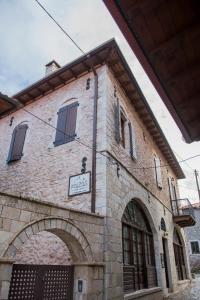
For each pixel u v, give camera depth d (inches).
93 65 352.5
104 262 218.1
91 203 254.7
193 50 110.7
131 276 291.6
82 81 358.6
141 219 379.9
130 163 354.3
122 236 291.7
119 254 249.9
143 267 338.0
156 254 388.2
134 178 352.5
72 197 275.1
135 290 292.7
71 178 288.4
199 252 990.4
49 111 377.7
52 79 378.6
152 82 129.8
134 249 320.2
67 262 241.1
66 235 194.1
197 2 92.6
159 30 102.8
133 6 94.8
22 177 348.8
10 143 405.7
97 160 277.7
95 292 196.9
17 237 150.3
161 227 449.7
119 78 370.9
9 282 138.2
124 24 101.1
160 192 506.6
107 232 235.1
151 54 112.7
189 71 121.6
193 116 155.2
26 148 373.1
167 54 112.7
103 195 253.4
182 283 526.3
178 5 94.0
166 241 479.8
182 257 637.9
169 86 130.6
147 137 483.8
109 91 329.7
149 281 343.9
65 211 192.5
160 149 580.1
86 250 202.2
